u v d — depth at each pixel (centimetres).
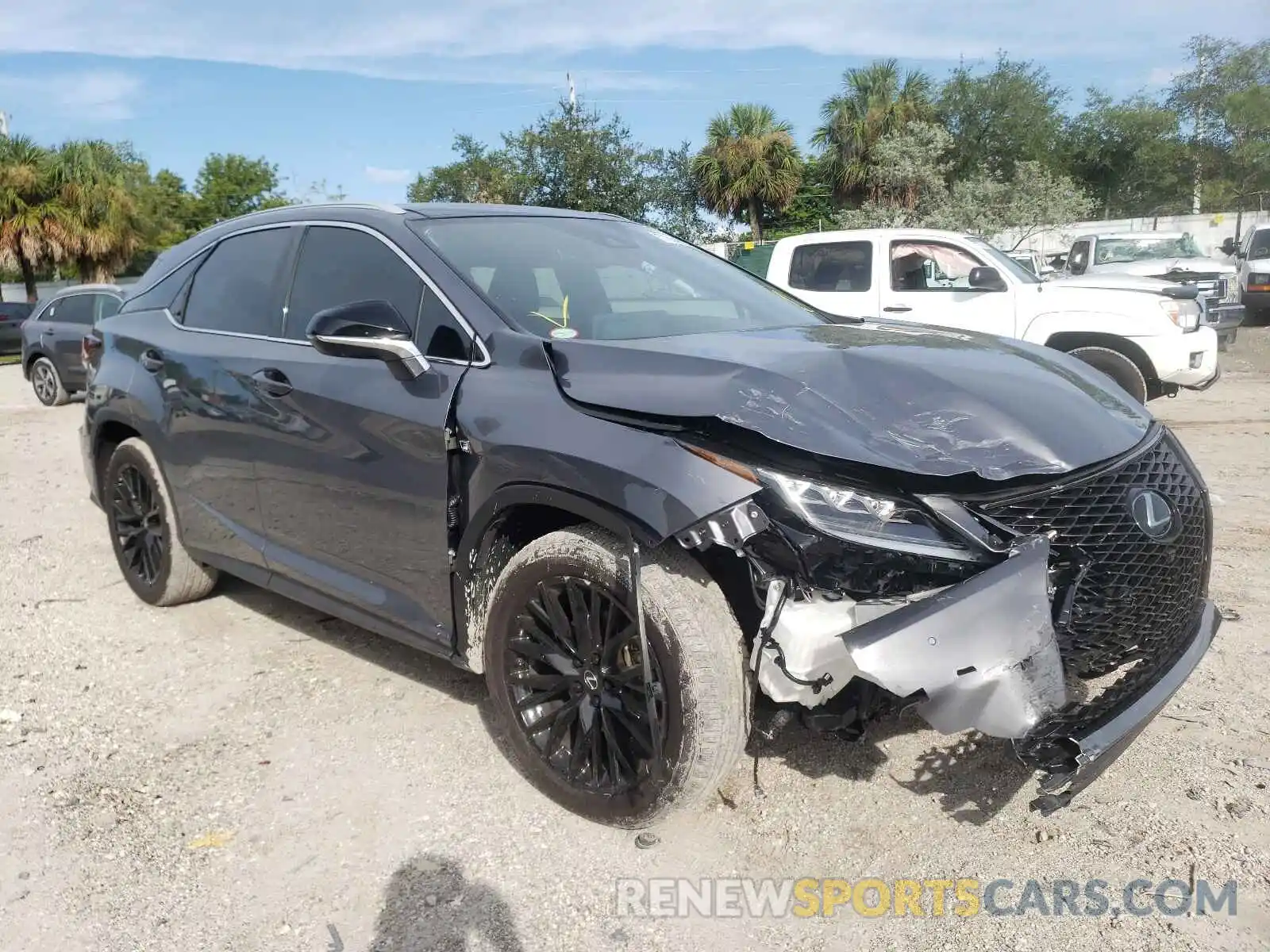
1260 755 319
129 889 271
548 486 278
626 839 288
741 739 265
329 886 271
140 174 4600
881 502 244
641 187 2689
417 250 346
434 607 325
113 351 475
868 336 338
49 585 528
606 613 280
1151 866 269
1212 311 1353
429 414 312
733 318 369
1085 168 4206
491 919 257
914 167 2725
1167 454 298
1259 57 3909
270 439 374
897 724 344
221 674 407
